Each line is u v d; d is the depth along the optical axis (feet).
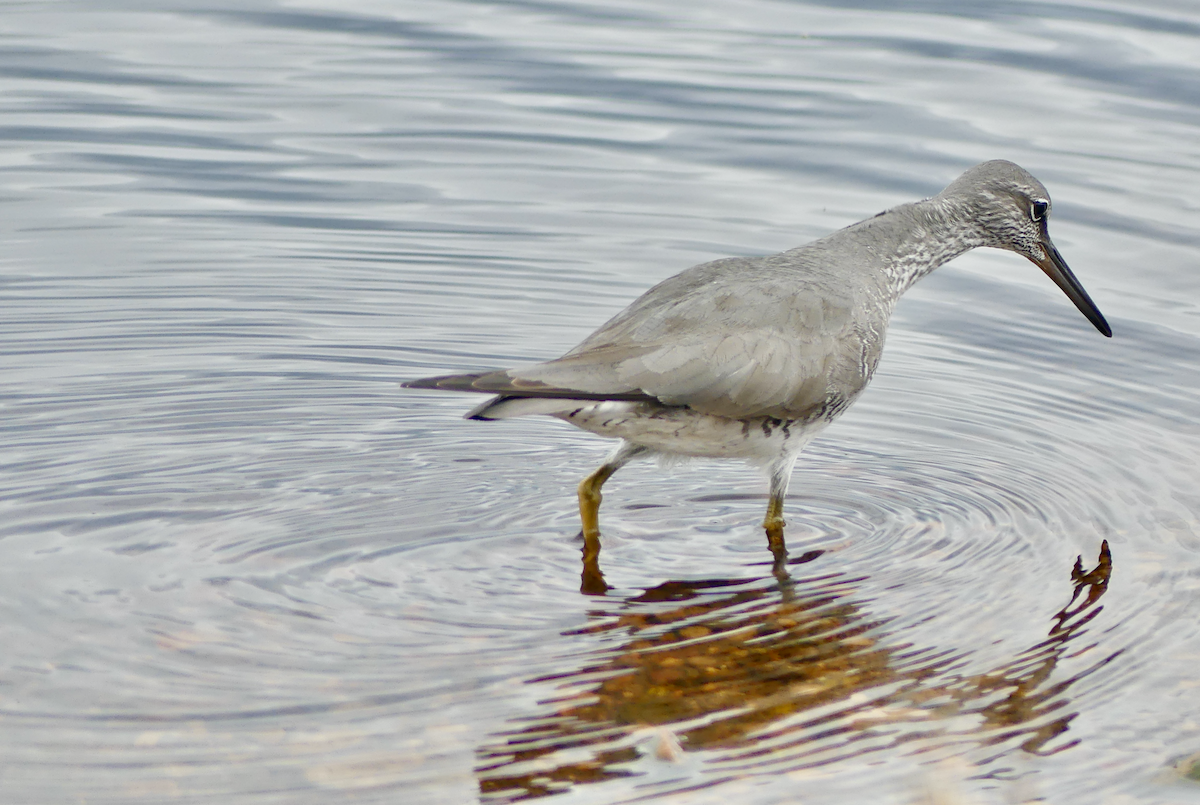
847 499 40.34
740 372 35.76
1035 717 28.96
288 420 44.21
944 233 42.57
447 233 60.44
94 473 39.63
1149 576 35.14
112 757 26.35
